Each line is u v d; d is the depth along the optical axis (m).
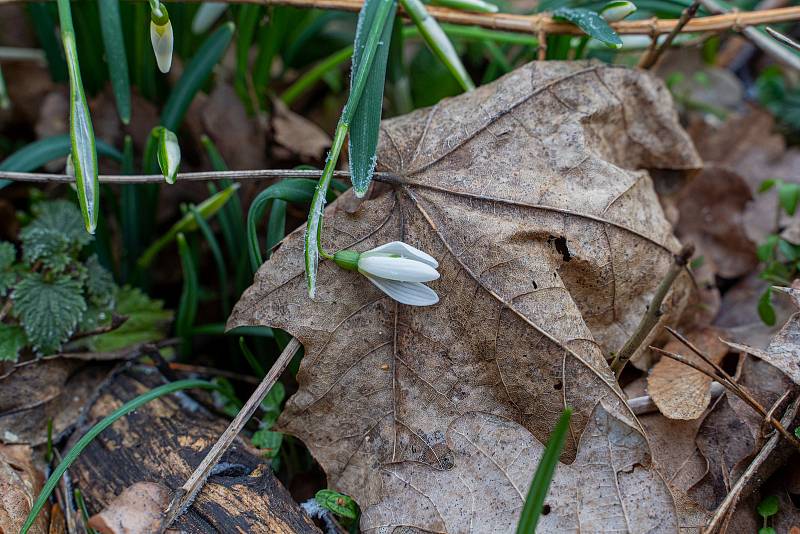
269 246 0.52
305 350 0.50
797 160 0.62
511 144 0.51
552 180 0.51
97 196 0.49
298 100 0.65
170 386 0.51
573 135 0.52
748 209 0.60
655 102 0.54
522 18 0.55
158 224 0.60
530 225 0.50
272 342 0.55
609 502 0.48
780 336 0.49
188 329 0.56
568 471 0.49
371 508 0.49
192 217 0.55
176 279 0.60
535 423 0.49
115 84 0.54
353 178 0.49
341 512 0.50
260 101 0.60
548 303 0.49
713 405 0.51
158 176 0.51
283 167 0.60
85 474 0.51
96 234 0.56
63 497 0.51
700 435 0.50
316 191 0.49
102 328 0.54
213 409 0.53
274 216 0.52
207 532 0.49
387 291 0.49
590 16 0.54
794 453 0.50
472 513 0.49
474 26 0.57
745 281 0.57
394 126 0.52
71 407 0.53
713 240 0.59
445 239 0.50
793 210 0.56
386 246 0.49
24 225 0.57
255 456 0.51
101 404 0.53
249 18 0.58
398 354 0.50
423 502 0.49
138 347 0.54
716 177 0.59
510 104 0.52
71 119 0.48
